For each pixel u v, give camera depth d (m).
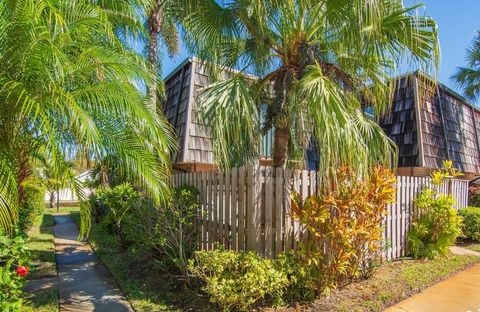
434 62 4.60
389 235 6.23
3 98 3.26
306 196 4.91
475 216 8.12
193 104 7.82
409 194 6.78
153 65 6.81
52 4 3.21
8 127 3.46
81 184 3.88
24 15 3.02
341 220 4.34
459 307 4.23
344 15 4.37
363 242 4.81
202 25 5.41
